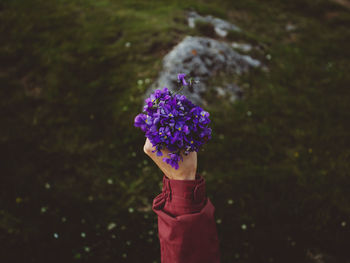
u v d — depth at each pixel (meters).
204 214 0.94
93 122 3.96
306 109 4.52
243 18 6.63
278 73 5.10
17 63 4.59
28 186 3.29
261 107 4.42
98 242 2.84
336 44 6.22
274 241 2.86
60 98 4.19
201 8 6.26
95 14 5.48
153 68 4.48
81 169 3.50
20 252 2.72
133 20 5.41
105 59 4.63
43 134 3.82
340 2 8.02
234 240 2.87
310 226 2.98
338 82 5.13
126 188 3.33
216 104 4.28
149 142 0.98
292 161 3.73
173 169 0.96
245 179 3.43
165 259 0.97
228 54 4.93
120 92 4.25
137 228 2.96
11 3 5.39
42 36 4.92
